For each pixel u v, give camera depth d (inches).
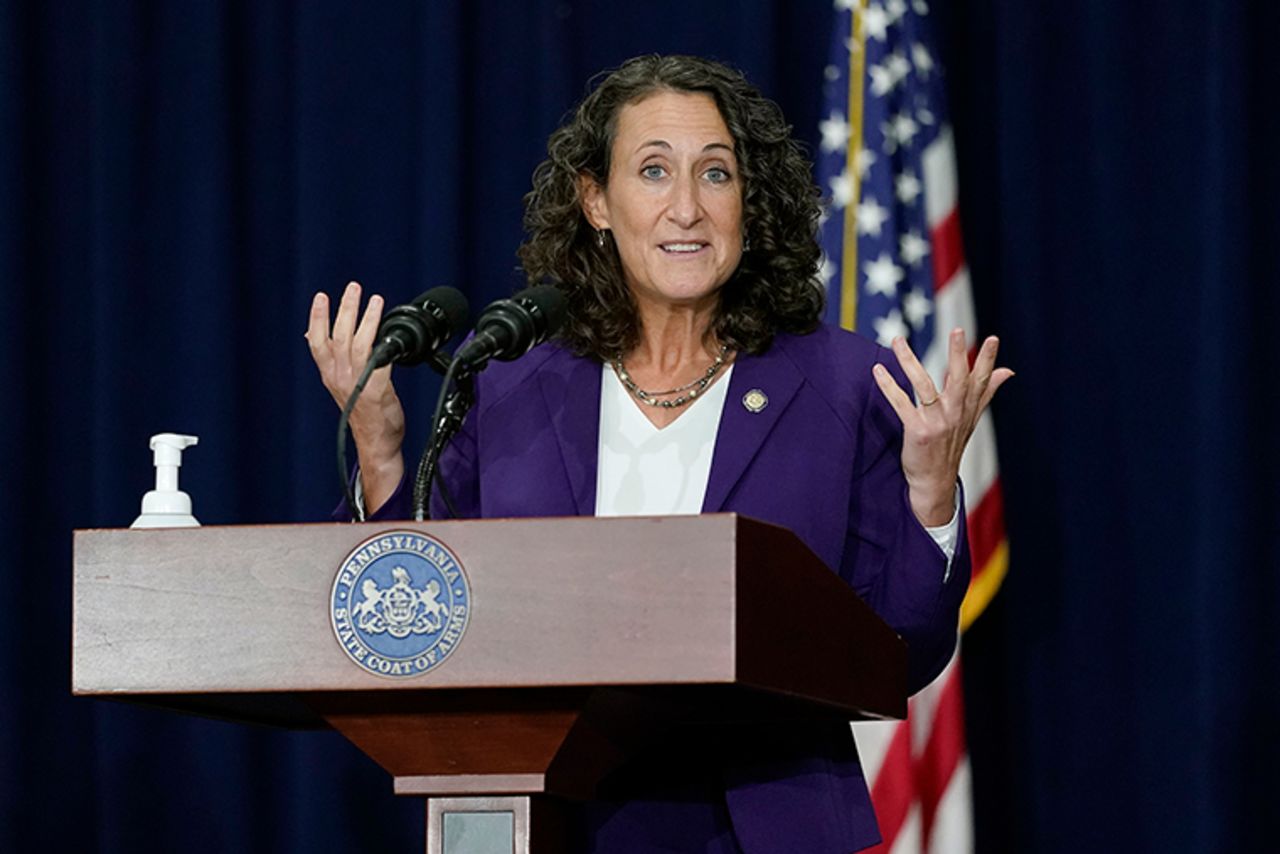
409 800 468.4
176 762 470.0
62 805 470.6
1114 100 472.1
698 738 264.4
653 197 281.9
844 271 450.3
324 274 482.0
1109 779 459.2
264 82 496.7
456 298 247.9
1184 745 452.8
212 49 486.9
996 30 485.1
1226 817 446.3
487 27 494.9
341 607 198.8
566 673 192.1
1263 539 456.1
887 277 449.1
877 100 458.9
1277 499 456.8
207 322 479.2
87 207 489.7
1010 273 475.2
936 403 258.5
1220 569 449.4
